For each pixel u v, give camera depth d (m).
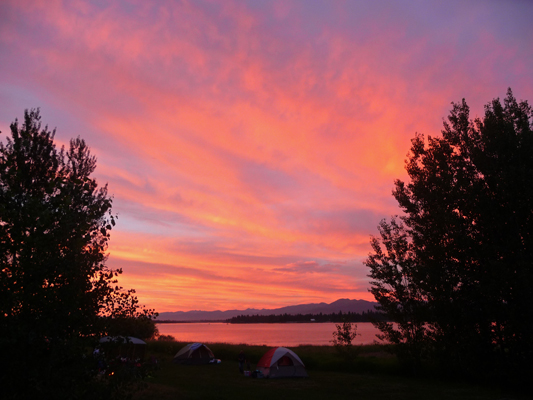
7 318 6.70
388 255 28.02
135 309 8.10
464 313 23.19
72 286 7.28
